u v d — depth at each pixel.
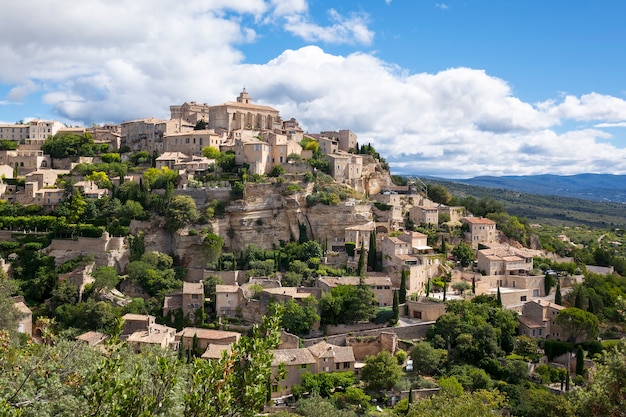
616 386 56.81
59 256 187.62
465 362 136.00
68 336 139.25
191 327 155.62
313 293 158.88
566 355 140.38
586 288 177.12
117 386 35.56
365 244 192.50
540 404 104.50
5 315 118.88
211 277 170.12
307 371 130.12
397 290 167.75
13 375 47.75
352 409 115.88
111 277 173.38
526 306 158.88
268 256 189.25
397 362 132.62
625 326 154.38
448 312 150.75
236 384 37.94
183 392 39.38
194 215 191.88
